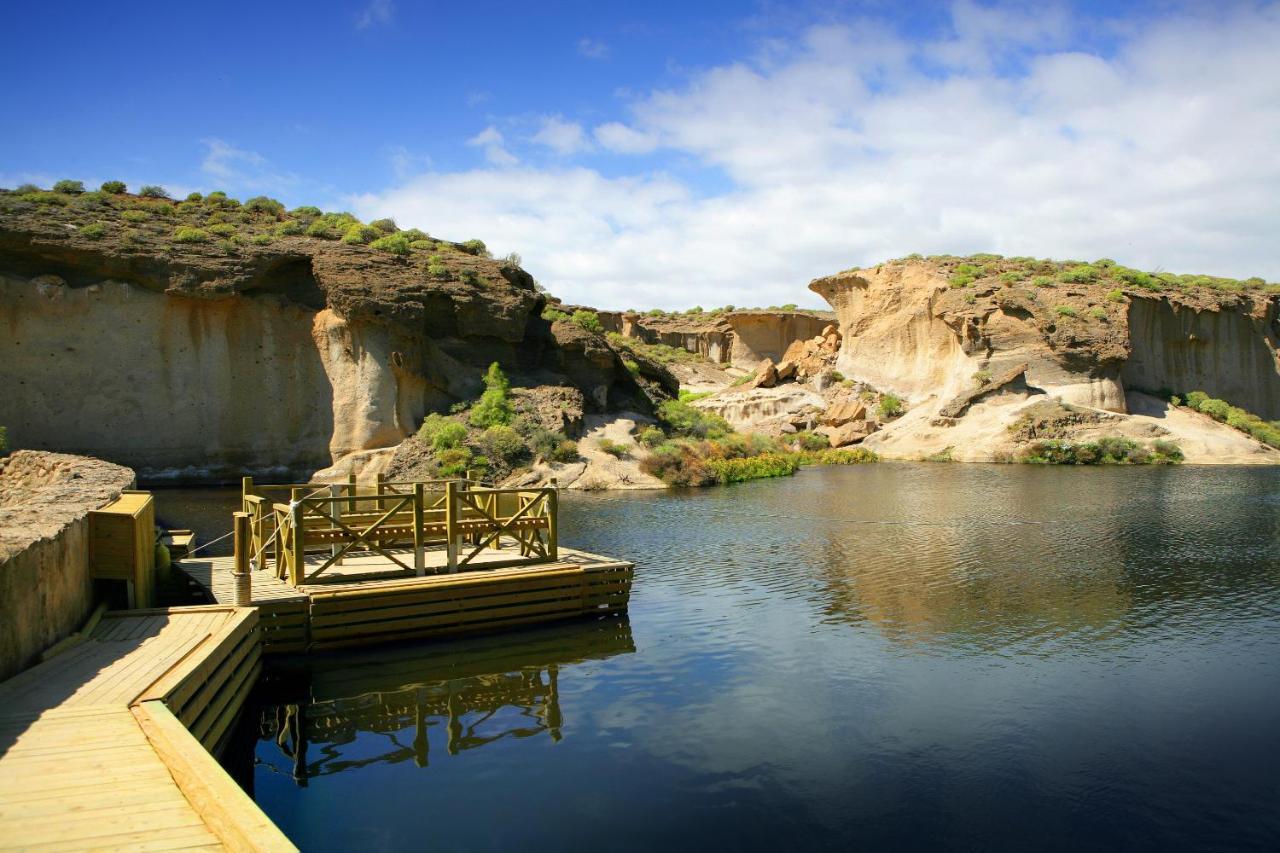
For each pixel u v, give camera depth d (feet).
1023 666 39.65
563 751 30.14
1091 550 70.44
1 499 50.70
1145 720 33.09
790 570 62.08
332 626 40.70
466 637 43.73
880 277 244.63
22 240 122.31
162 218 147.02
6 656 26.73
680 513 94.53
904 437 198.29
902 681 37.55
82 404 124.88
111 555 36.96
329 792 27.07
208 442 131.23
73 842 16.17
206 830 16.78
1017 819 25.43
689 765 28.99
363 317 132.87
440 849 23.56
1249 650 42.09
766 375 248.73
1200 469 155.63
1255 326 231.50
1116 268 230.48
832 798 26.68
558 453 128.47
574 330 159.53
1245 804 26.40
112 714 23.77
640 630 45.62
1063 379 194.08
